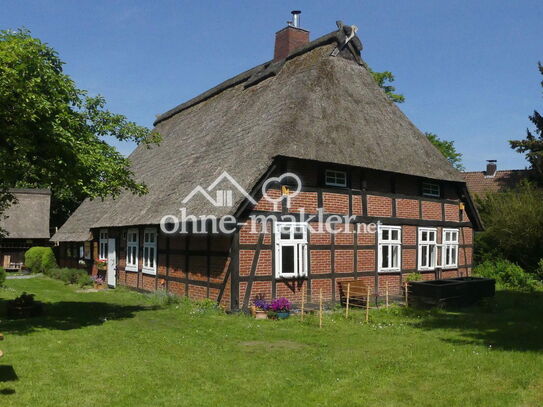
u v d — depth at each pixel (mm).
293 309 12922
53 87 9859
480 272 21016
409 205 16172
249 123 15461
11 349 8375
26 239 28875
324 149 13500
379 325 10992
